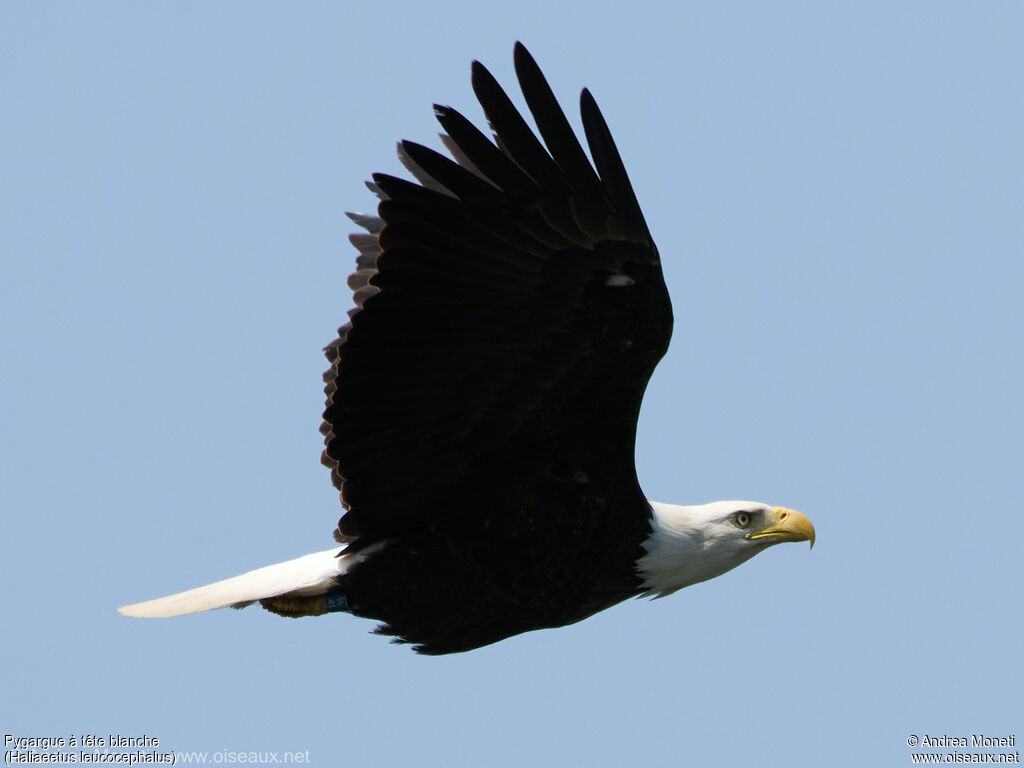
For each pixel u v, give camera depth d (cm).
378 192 1250
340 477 1398
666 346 1312
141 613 1374
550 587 1423
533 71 1235
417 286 1278
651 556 1437
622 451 1380
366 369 1310
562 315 1295
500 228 1257
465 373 1324
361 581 1405
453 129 1233
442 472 1374
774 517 1476
